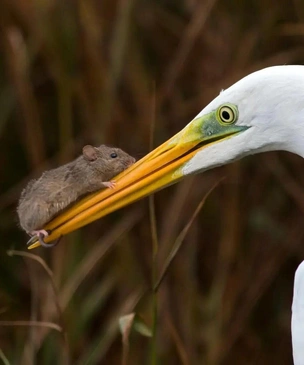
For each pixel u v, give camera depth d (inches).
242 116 143.5
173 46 259.3
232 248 253.9
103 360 252.8
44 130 261.7
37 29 249.8
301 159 252.2
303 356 142.4
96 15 253.0
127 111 250.4
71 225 151.7
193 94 252.7
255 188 256.4
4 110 253.9
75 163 151.6
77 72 248.5
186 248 252.2
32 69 258.8
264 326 267.9
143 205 252.8
